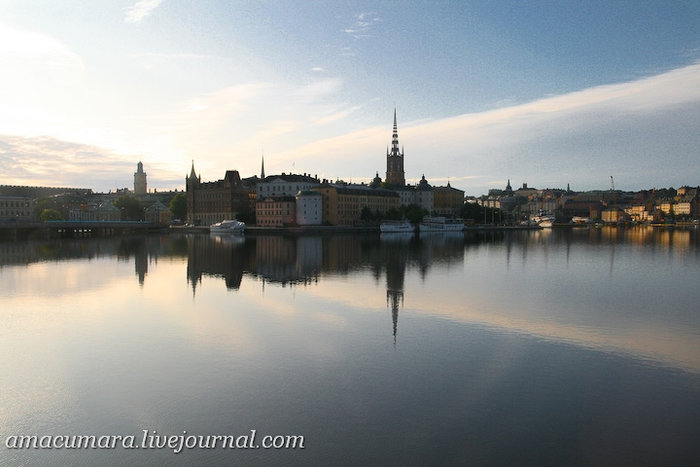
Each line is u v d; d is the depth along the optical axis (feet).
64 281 279.69
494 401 114.21
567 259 422.41
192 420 106.83
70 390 122.01
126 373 132.05
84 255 443.32
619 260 415.03
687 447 95.20
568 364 138.21
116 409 112.16
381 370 133.28
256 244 605.31
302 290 251.39
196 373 131.64
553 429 101.86
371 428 102.68
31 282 275.59
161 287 259.39
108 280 283.79
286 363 138.51
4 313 197.36
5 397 118.62
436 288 259.80
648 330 174.60
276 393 118.83
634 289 260.62
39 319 187.62
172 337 163.32
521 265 374.02
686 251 512.63
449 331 171.12
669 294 245.65
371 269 342.03
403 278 297.12
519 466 89.56
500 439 98.07
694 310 207.62
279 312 199.31
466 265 371.56
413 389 120.78
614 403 113.39
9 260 397.39
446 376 129.08
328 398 115.96
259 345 154.71
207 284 270.05
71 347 153.48
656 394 118.21
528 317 192.85
